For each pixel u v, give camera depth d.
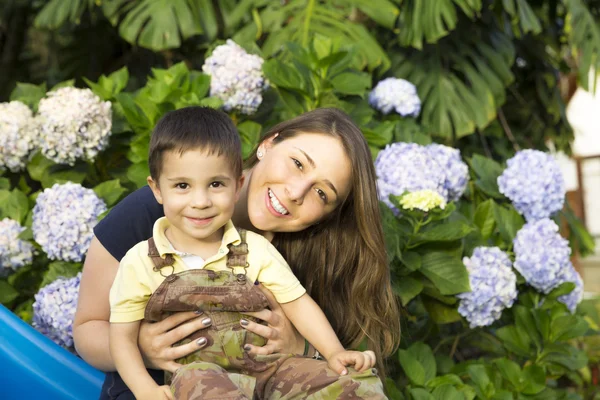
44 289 2.53
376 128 3.13
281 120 3.16
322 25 3.71
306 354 1.89
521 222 2.98
